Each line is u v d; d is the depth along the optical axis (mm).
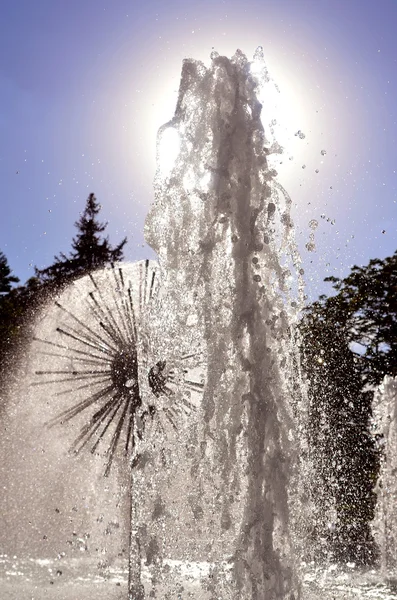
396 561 6977
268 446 3629
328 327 12141
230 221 3902
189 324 3973
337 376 11688
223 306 3824
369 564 6777
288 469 3617
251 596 3402
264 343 3756
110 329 4832
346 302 15203
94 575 5266
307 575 5227
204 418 3715
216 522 3604
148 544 3719
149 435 3988
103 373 4836
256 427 3637
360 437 9852
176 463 3781
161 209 4023
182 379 4109
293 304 3863
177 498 3723
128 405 4805
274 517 3523
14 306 15930
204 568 3865
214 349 3783
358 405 11539
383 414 8570
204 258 3904
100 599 4461
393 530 7730
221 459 3648
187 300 3949
